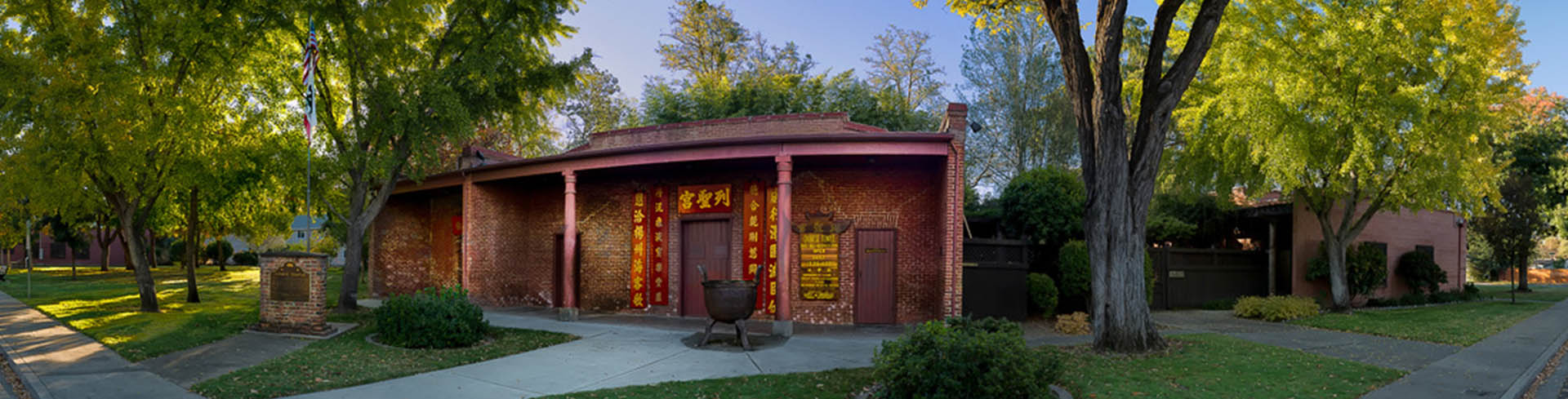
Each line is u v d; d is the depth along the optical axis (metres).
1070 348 11.09
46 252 53.56
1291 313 16.00
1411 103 16.06
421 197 20.72
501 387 8.20
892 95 30.81
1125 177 10.64
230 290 24.45
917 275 14.50
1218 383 8.38
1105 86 10.52
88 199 16.78
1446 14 16.20
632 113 35.34
